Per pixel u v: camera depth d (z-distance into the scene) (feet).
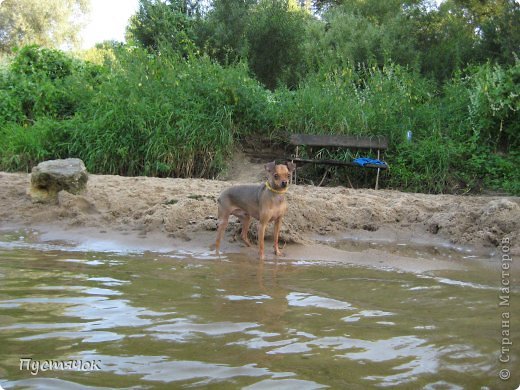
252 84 15.49
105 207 9.66
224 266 6.95
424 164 13.41
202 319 4.62
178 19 22.94
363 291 5.76
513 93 14.12
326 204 9.50
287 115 14.96
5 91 16.84
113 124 14.12
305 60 20.72
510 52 18.42
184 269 6.70
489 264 7.29
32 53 18.92
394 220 9.25
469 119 14.52
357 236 8.82
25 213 9.55
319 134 14.02
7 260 6.92
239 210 7.96
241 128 14.97
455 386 3.36
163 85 15.10
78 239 8.39
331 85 15.85
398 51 20.97
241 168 14.26
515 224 8.34
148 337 4.15
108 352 3.84
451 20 24.39
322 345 4.04
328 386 3.31
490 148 14.40
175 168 13.88
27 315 4.66
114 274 6.30
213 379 3.39
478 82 14.85
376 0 28.60
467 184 13.26
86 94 16.10
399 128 14.40
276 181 7.44
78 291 5.48
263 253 7.61
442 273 6.75
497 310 5.06
